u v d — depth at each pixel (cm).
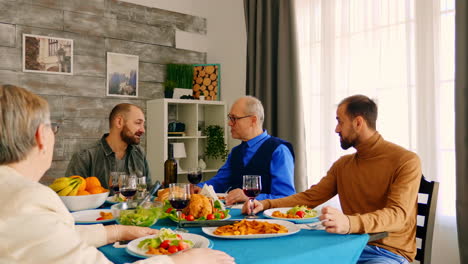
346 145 199
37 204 88
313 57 362
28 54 349
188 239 126
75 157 273
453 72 273
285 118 371
